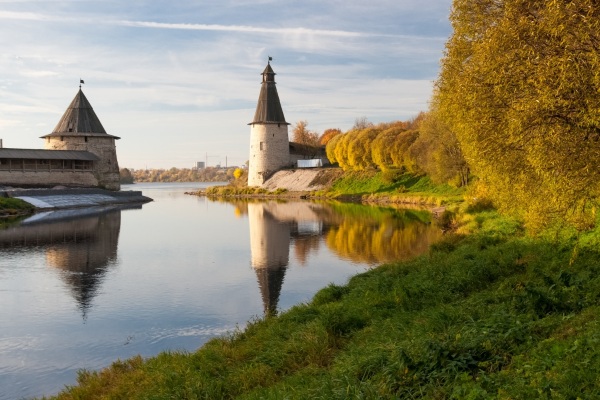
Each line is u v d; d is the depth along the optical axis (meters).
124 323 12.84
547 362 5.49
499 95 8.30
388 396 5.68
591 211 10.23
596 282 8.81
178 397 7.50
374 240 25.14
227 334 11.55
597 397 4.50
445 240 18.53
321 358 8.23
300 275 18.05
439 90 12.02
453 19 10.59
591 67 7.05
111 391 8.43
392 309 10.18
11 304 14.61
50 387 9.32
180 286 16.72
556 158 7.59
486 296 9.69
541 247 12.97
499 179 11.05
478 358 6.20
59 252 23.66
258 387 7.38
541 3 8.11
